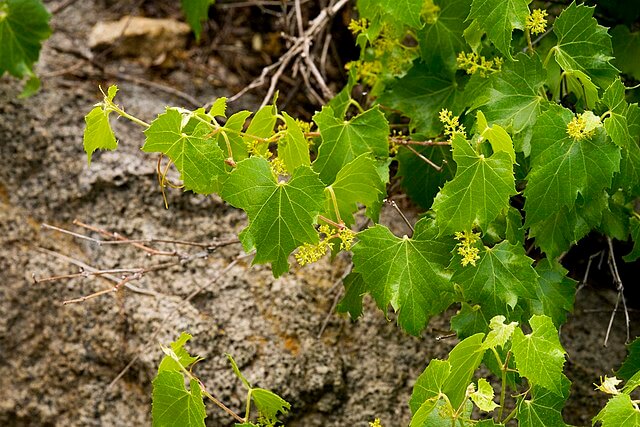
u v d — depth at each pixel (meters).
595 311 1.89
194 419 1.62
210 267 1.92
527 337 1.53
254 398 1.68
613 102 1.58
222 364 1.87
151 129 1.55
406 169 1.76
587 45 1.63
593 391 1.86
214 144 1.56
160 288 1.91
